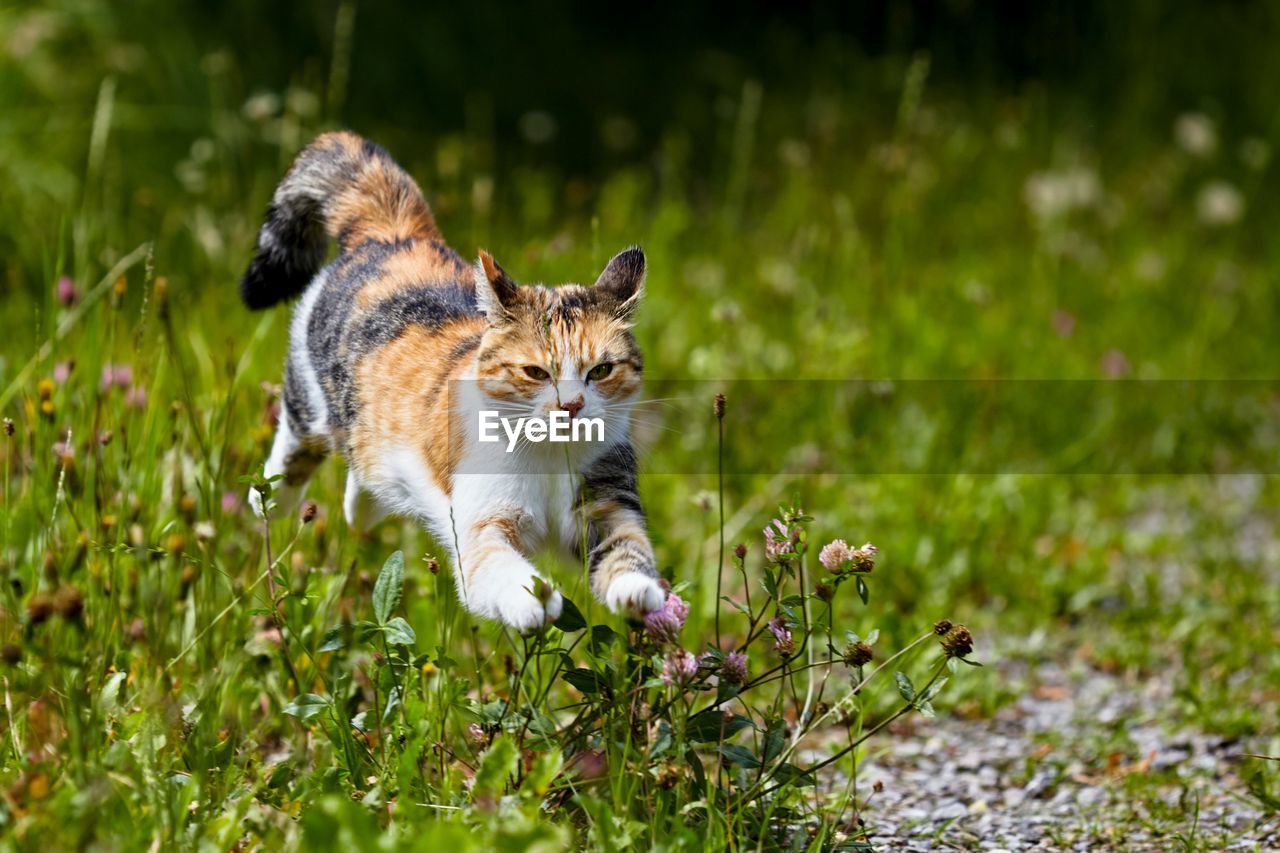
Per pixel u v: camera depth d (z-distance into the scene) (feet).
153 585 21.39
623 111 58.44
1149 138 61.36
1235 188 59.47
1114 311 48.39
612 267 22.24
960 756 25.23
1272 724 26.12
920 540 32.60
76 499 22.44
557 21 61.93
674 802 18.01
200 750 17.75
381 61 53.93
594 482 20.66
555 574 20.80
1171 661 29.89
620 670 18.10
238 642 21.72
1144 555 36.22
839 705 18.94
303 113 36.14
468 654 23.85
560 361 20.21
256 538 24.30
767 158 56.24
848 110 58.85
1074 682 29.01
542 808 17.94
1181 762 24.79
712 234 48.29
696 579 26.32
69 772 16.75
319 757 19.48
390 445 21.71
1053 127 60.23
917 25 66.90
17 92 43.11
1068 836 21.61
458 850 15.16
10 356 31.91
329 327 23.18
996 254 51.11
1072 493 39.37
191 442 25.39
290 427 24.31
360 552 25.70
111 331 25.45
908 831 21.68
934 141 57.21
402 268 23.12
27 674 19.22
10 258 37.76
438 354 21.48
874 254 48.26
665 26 64.64
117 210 39.60
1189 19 68.64
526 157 54.19
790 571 18.80
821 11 66.74
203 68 45.34
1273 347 48.96
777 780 19.22
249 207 40.93
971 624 31.19
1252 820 21.89
